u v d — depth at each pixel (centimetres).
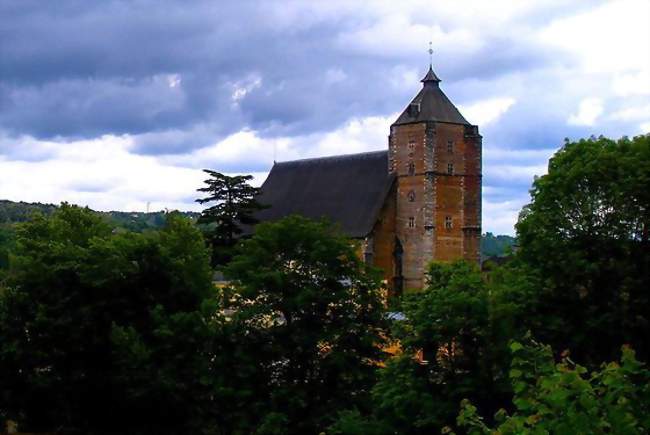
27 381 6284
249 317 5606
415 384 4462
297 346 5559
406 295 4972
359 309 5788
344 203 14462
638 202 5475
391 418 4547
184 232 6712
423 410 4322
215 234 12950
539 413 1552
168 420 5953
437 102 14200
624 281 5169
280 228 5941
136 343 5803
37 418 6512
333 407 5272
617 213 5488
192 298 6450
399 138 14275
